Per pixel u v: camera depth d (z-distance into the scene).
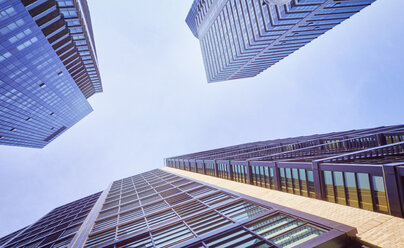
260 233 15.60
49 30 42.81
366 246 12.39
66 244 26.44
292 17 54.31
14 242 41.75
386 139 38.34
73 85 68.38
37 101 59.06
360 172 19.95
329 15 58.28
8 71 39.81
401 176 16.59
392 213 16.86
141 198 42.25
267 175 34.25
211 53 105.38
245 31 71.12
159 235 20.61
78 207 58.53
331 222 14.55
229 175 46.47
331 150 42.41
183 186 44.59
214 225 19.67
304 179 27.12
